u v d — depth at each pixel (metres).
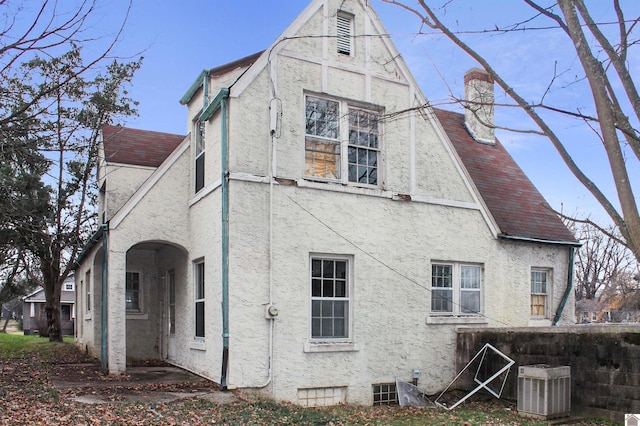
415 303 13.03
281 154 11.75
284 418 9.23
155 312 15.97
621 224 4.53
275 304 11.25
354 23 12.99
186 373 12.68
